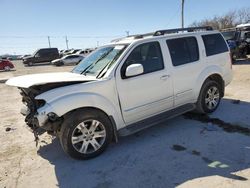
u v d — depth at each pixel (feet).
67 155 14.26
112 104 13.87
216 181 10.82
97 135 13.65
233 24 165.99
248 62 50.67
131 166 12.60
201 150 13.67
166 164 12.51
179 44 16.90
